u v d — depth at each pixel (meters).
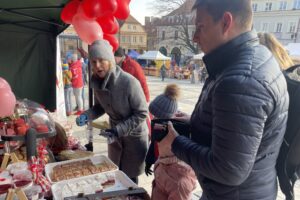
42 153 1.57
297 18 31.69
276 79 0.85
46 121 1.41
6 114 1.27
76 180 1.42
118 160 2.23
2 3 2.17
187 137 1.10
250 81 0.80
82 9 1.96
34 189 1.16
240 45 0.91
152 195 1.75
